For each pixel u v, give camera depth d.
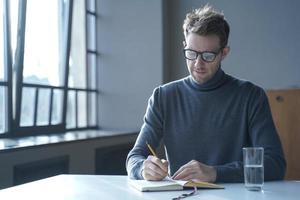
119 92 4.09
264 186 1.34
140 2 4.02
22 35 3.03
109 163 3.38
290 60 3.64
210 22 1.54
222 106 1.69
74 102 3.87
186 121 1.73
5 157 2.28
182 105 1.75
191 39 1.57
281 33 3.68
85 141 3.03
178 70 4.07
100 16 4.13
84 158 3.02
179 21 4.07
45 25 3.37
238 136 1.66
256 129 1.59
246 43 3.81
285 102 3.39
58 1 3.54
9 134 3.00
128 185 1.40
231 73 3.86
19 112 3.07
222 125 1.68
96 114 4.15
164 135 1.77
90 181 1.49
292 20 3.64
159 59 3.95
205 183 1.31
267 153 1.49
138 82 4.02
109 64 4.12
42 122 3.38
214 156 1.67
